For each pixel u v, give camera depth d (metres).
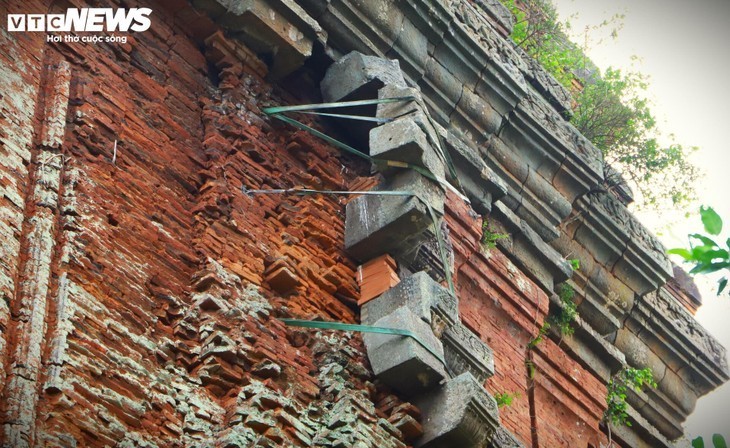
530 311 20.08
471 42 19.70
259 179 17.09
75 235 14.16
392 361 15.85
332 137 18.59
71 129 15.20
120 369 13.50
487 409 15.84
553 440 19.69
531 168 20.73
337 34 18.53
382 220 17.12
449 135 19.31
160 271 15.03
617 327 22.00
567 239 21.66
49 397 12.52
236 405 14.29
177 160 16.38
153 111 16.48
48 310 13.22
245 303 15.53
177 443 13.56
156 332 14.45
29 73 15.07
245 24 17.58
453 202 19.33
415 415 15.83
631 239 22.16
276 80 18.28
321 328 16.06
